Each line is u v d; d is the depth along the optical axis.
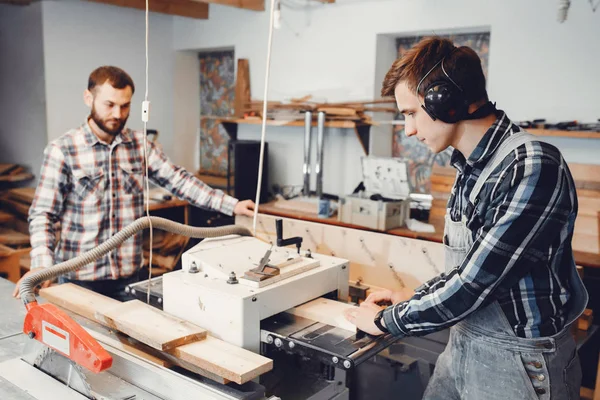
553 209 1.09
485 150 1.20
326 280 1.52
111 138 2.27
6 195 4.59
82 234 2.26
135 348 1.35
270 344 1.33
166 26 5.08
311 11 4.24
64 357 1.26
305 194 4.16
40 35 4.25
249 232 1.82
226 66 5.25
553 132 3.15
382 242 2.06
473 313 1.26
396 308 1.25
